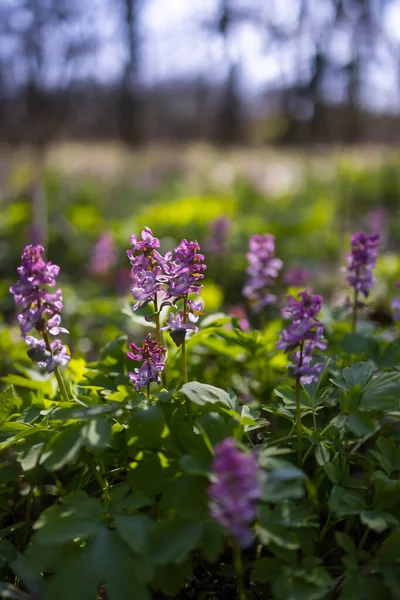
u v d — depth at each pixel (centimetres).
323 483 42
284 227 131
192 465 34
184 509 35
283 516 35
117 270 118
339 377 45
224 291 106
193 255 40
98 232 139
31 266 38
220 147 311
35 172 213
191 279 40
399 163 255
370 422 38
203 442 37
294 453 42
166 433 38
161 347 40
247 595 39
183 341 42
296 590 33
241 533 31
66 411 38
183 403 40
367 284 53
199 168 289
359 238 53
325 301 96
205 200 132
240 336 50
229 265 110
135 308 41
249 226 129
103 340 77
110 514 35
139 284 41
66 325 81
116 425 40
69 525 35
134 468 38
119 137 295
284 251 128
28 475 42
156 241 40
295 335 37
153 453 38
